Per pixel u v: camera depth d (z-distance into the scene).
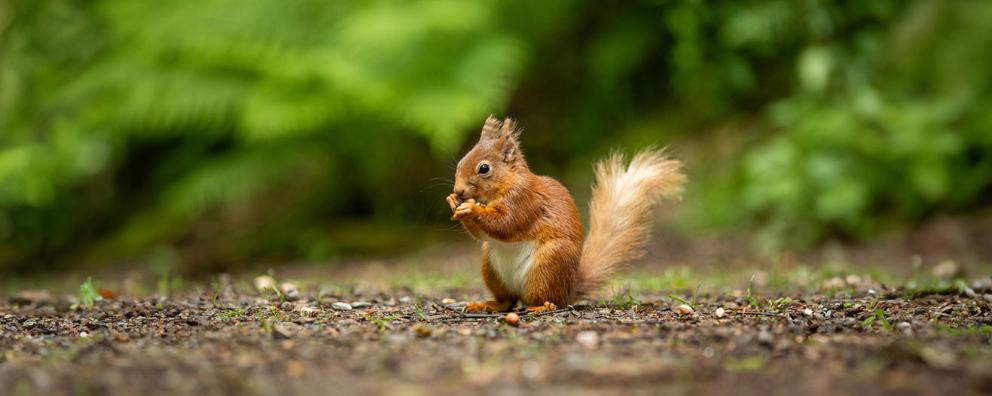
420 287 9.05
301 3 15.39
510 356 5.02
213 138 16.14
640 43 16.59
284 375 4.65
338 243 15.08
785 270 10.98
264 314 6.75
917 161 13.34
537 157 17.12
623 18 16.91
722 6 15.03
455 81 14.33
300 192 16.39
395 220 16.22
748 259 12.66
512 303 7.29
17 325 6.51
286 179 16.45
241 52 14.84
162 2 15.77
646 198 7.67
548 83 17.75
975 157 13.54
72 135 15.26
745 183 14.51
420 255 14.08
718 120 16.03
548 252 6.86
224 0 15.37
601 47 16.84
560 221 6.95
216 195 14.70
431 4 14.29
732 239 13.86
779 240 13.27
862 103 13.62
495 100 14.18
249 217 16.11
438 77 14.59
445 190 16.28
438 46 14.77
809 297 7.71
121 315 6.86
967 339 5.34
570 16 17.28
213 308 7.16
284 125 13.92
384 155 16.00
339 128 15.62
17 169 14.77
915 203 13.46
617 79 17.02
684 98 16.56
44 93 16.36
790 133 14.21
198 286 9.68
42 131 15.94
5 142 16.00
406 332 5.79
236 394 4.31
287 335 5.65
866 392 4.23
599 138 17.03
